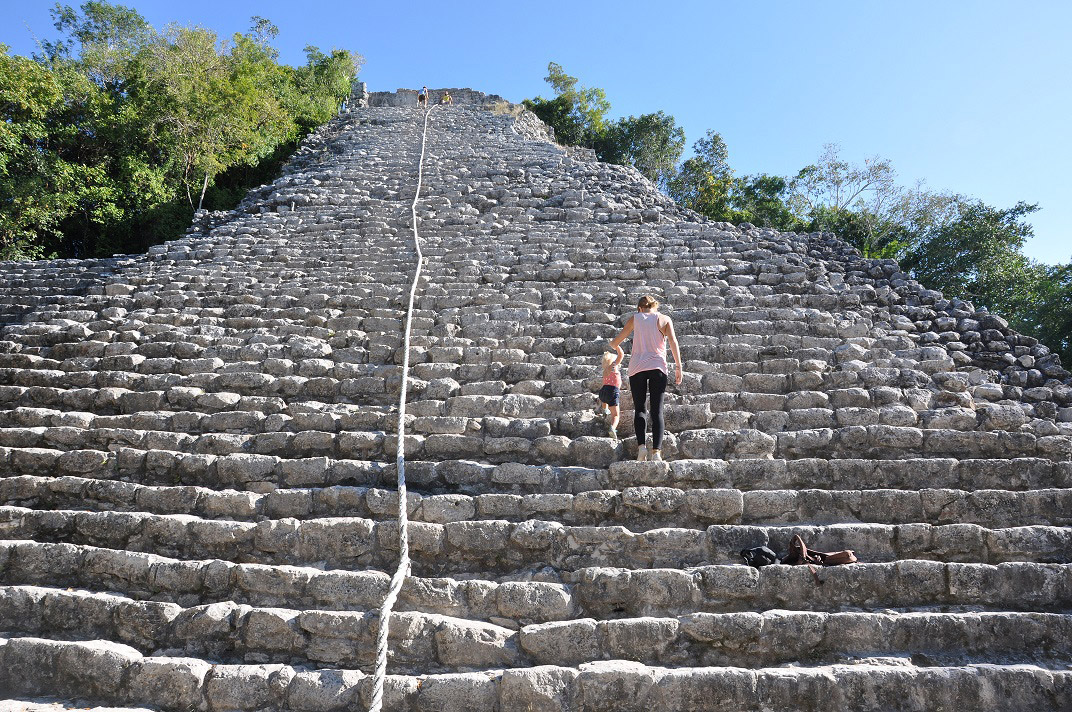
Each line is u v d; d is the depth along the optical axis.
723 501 4.99
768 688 3.62
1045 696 3.60
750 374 6.76
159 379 6.94
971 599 4.29
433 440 5.82
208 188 24.03
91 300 8.97
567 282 9.20
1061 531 4.65
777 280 9.05
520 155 16.58
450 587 4.31
